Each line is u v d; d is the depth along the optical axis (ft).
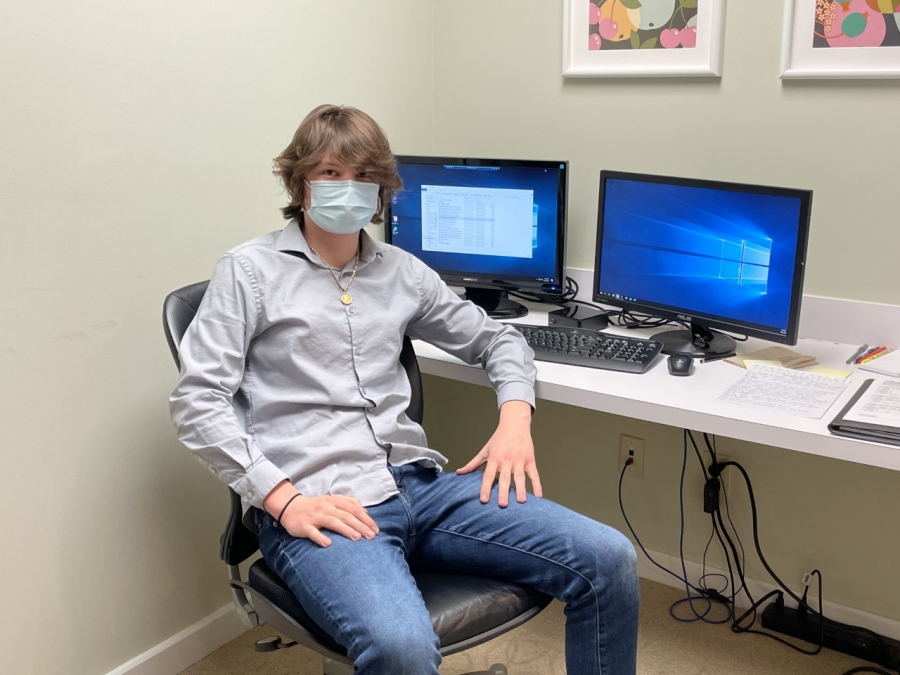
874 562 6.55
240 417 5.01
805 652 6.53
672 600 7.29
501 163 6.72
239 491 4.59
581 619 4.62
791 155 6.23
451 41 7.66
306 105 6.66
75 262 5.36
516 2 7.21
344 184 4.89
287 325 4.93
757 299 5.74
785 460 6.71
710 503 6.99
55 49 5.04
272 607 4.54
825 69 5.93
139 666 6.21
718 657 6.50
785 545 6.90
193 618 6.59
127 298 5.70
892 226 5.97
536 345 6.16
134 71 5.45
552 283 6.87
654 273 6.38
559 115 7.23
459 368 6.00
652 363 5.94
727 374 5.72
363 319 5.14
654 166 6.86
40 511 5.48
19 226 5.05
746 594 7.15
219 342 4.77
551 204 6.68
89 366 5.57
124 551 6.02
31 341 5.24
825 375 5.54
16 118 4.92
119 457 5.85
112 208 5.50
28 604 5.53
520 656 6.56
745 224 5.70
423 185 7.04
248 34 6.11
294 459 4.87
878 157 5.91
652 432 7.29
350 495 4.83
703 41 6.35
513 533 4.77
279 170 5.16
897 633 6.53
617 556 4.56
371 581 4.19
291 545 4.53
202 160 5.98
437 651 4.07
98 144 5.34
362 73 7.08
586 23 6.84
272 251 5.00
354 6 6.89
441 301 5.61
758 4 6.10
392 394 5.22
